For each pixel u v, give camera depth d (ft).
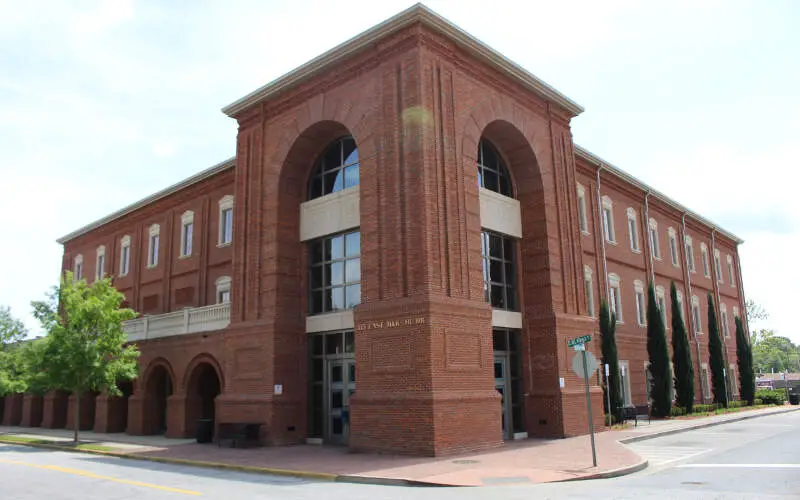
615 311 110.52
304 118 76.54
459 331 61.67
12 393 132.05
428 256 60.44
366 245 66.08
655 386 105.09
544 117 82.33
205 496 38.11
